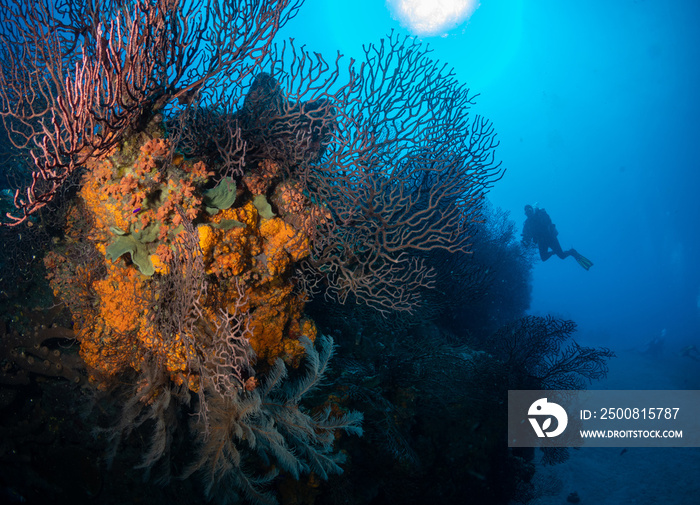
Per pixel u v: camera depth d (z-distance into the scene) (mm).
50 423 3121
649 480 8719
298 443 3643
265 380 3688
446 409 6035
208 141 3463
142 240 2812
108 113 2438
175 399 3176
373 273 4109
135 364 3111
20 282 3223
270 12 3037
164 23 2670
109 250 2691
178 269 2793
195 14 2879
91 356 3090
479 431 6203
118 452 3117
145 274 2824
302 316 4090
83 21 2932
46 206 3041
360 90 3818
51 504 2824
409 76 4691
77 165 2582
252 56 3166
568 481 8711
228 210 3092
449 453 5883
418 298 5453
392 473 5188
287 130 3691
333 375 4695
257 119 3600
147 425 3271
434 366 5957
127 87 2424
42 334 3148
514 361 7176
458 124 5059
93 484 3016
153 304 2896
